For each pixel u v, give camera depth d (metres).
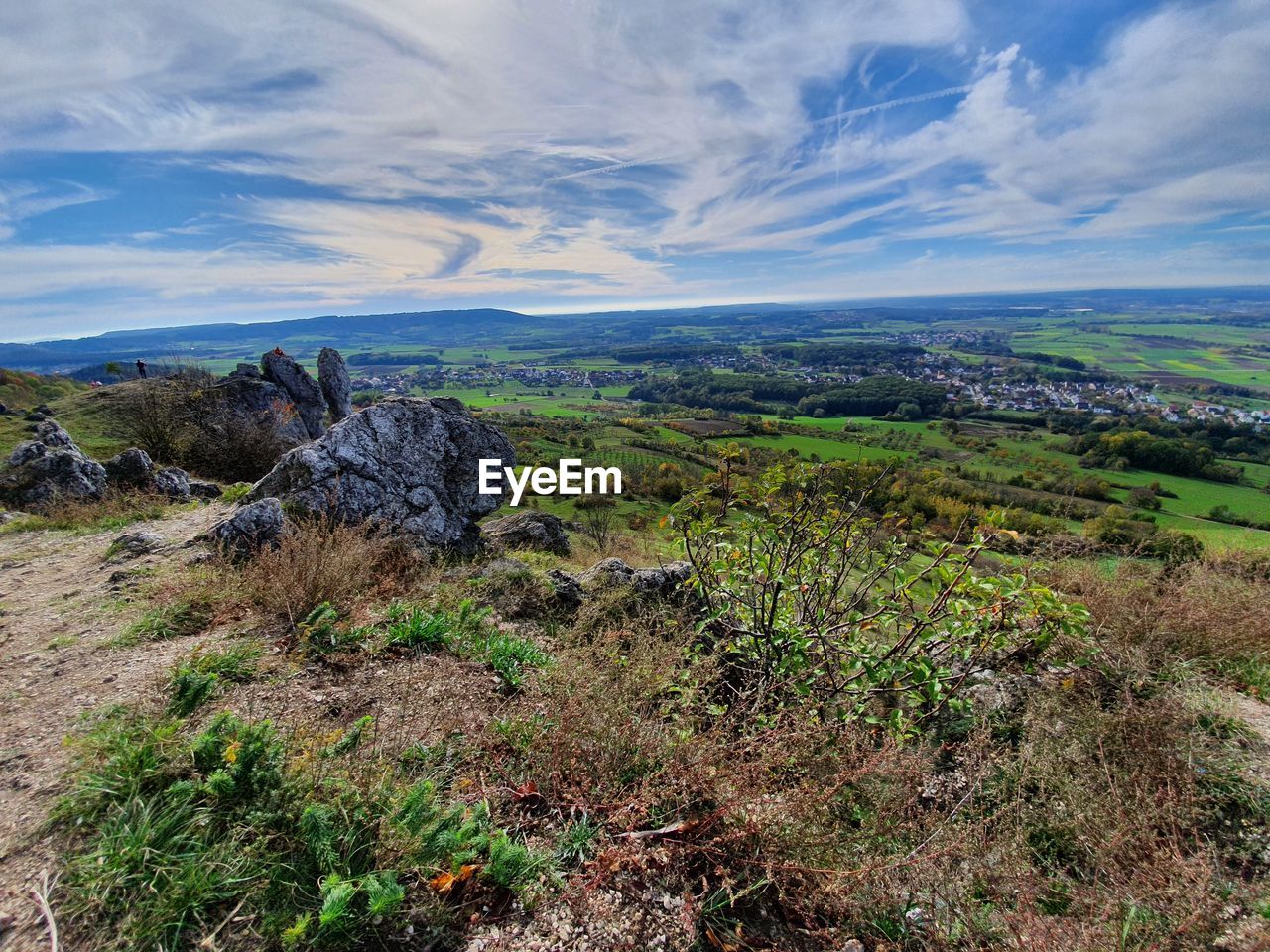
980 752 3.23
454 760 2.94
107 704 3.11
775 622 4.36
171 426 15.32
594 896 2.23
